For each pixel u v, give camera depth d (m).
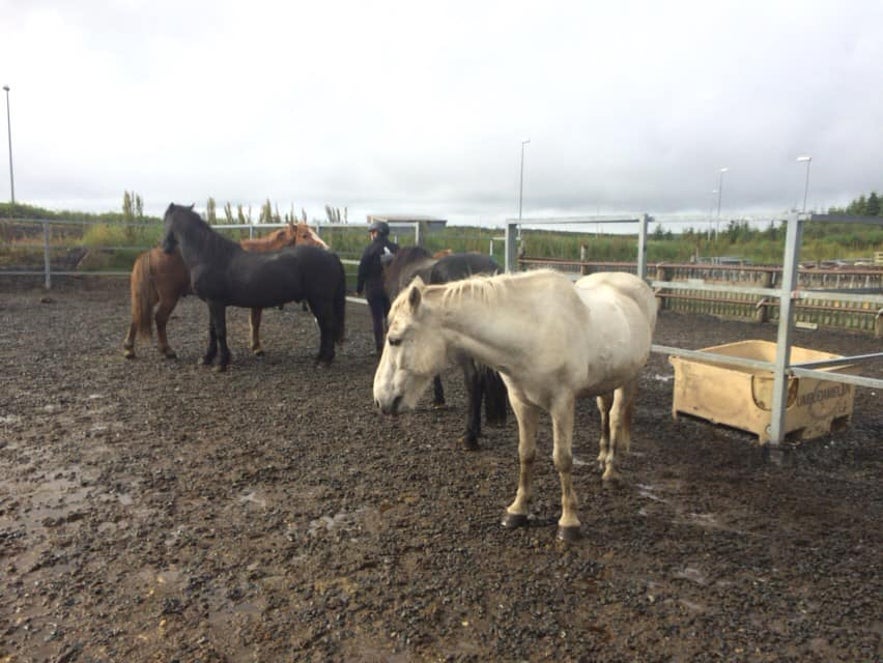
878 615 2.46
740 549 2.99
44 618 2.38
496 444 4.48
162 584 2.62
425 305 2.83
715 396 4.71
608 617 2.43
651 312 3.97
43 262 14.44
